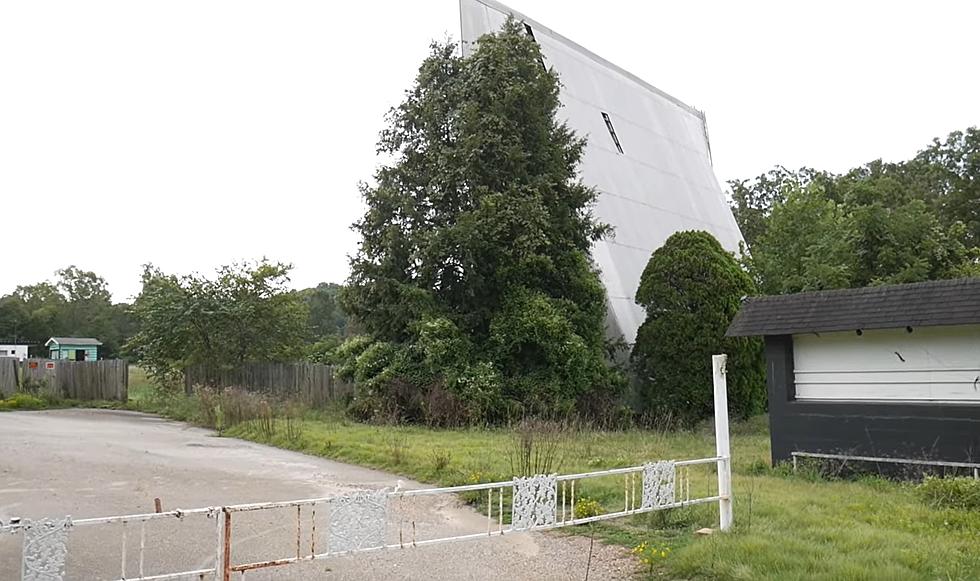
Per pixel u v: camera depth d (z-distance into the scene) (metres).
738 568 5.95
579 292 22.11
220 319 26.14
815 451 12.53
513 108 21.80
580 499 8.98
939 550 6.57
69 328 61.84
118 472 11.51
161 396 26.00
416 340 21.12
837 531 7.30
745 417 21.45
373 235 22.52
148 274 27.72
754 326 13.18
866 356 12.35
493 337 20.86
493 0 27.16
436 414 19.20
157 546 7.14
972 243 37.66
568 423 17.95
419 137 23.39
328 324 59.34
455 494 9.88
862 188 30.78
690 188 35.09
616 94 33.47
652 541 7.29
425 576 6.30
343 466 12.64
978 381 11.27
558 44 30.66
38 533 3.95
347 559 6.81
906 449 11.67
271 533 7.74
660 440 16.17
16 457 12.91
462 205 22.22
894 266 25.61
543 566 6.60
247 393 20.59
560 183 22.38
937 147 40.97
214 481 10.91
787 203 28.44
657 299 21.98
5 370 27.19
